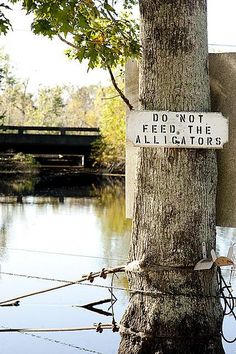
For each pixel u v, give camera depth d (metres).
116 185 40.16
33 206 27.22
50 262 14.97
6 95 83.75
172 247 5.96
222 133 5.88
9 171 49.88
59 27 6.87
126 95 6.54
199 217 5.99
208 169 6.02
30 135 48.09
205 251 6.00
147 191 6.04
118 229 20.41
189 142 5.88
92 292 11.77
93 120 76.31
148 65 6.06
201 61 6.00
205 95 6.03
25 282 12.78
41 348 8.81
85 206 27.34
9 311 10.60
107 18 6.93
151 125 5.88
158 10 6.00
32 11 6.90
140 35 6.21
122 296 11.38
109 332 9.50
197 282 5.99
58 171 51.44
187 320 5.96
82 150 49.81
